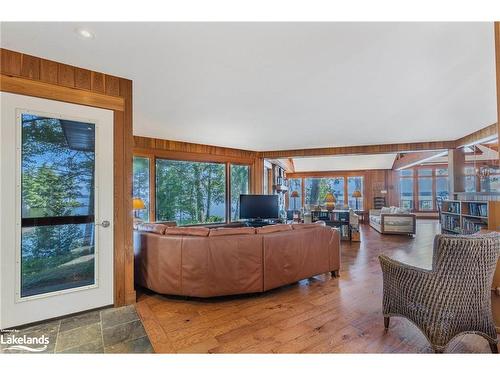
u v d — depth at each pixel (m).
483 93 2.90
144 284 2.82
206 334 1.97
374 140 5.51
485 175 5.22
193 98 3.06
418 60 2.18
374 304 2.51
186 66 2.29
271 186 8.56
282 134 4.94
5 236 1.97
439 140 5.51
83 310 2.29
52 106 2.19
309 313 2.33
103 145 2.41
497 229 2.28
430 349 1.76
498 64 1.16
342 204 9.81
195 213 5.91
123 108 2.52
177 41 1.90
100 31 1.78
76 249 2.28
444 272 1.63
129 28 1.74
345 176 11.22
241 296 2.73
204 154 5.93
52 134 2.19
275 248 2.79
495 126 4.16
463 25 1.70
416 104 3.26
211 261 2.57
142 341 1.88
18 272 2.02
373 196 10.82
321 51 2.03
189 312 2.36
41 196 2.13
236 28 1.74
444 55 2.10
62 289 2.20
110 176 2.44
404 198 11.49
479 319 1.67
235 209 6.55
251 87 2.75
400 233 6.68
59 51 2.04
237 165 6.61
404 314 1.87
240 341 1.88
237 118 3.88
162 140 5.33
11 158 2.01
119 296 2.47
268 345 1.82
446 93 2.91
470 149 5.37
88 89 2.35
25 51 2.04
